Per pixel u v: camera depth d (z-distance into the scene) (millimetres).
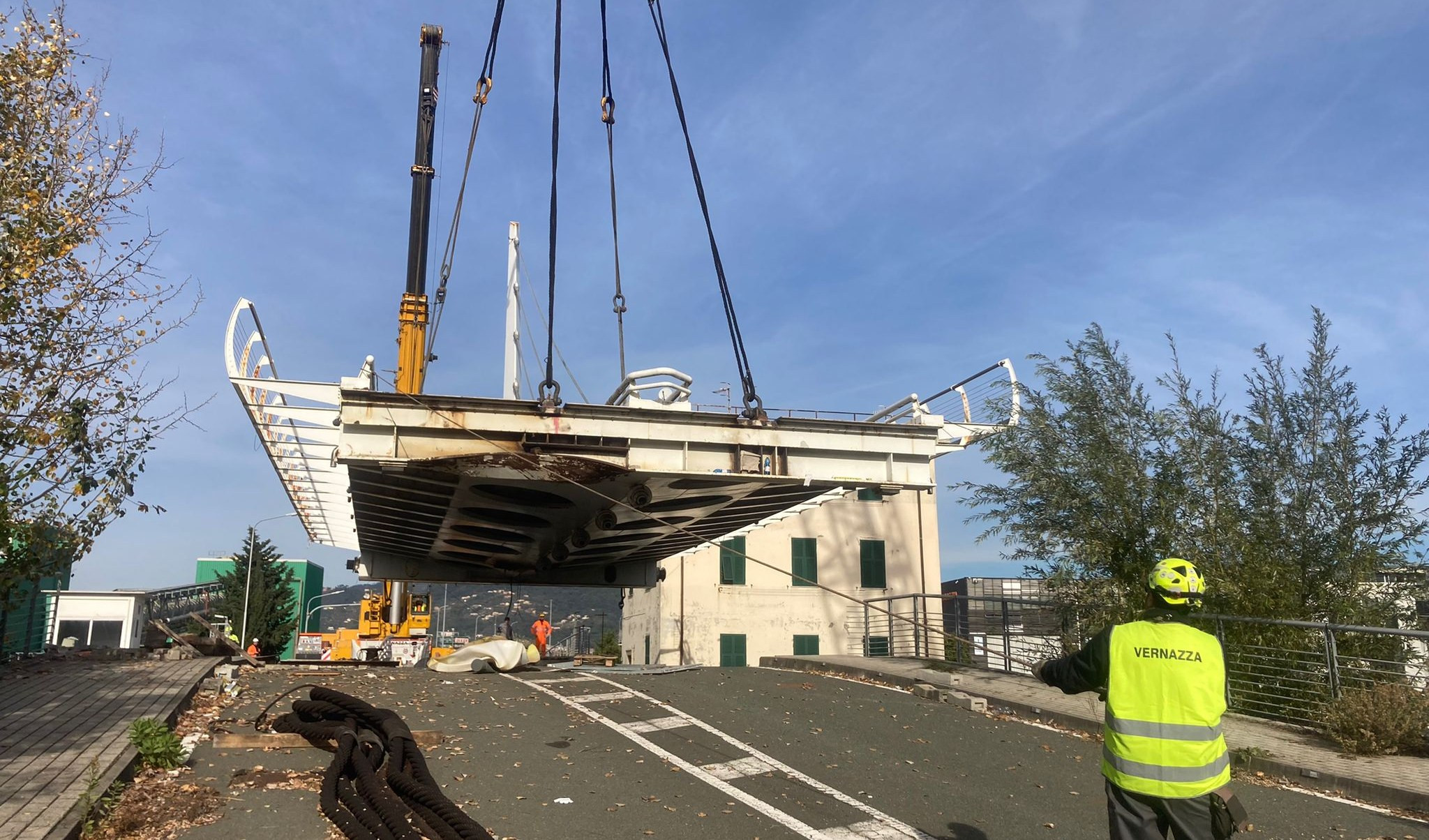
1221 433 13781
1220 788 4320
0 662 15383
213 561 69062
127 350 9961
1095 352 14562
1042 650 15258
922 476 15906
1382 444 12414
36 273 9594
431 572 27000
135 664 15258
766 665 20438
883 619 35750
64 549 9625
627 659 40094
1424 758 9781
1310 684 11828
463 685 13695
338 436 14383
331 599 83875
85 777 7387
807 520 36406
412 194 26203
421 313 25344
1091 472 14125
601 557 25922
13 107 9844
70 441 9438
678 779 8555
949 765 9562
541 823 7188
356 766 7691
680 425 14547
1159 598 4781
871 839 7059
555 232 14227
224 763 8594
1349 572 12312
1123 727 4500
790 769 9086
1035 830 7457
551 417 14055
